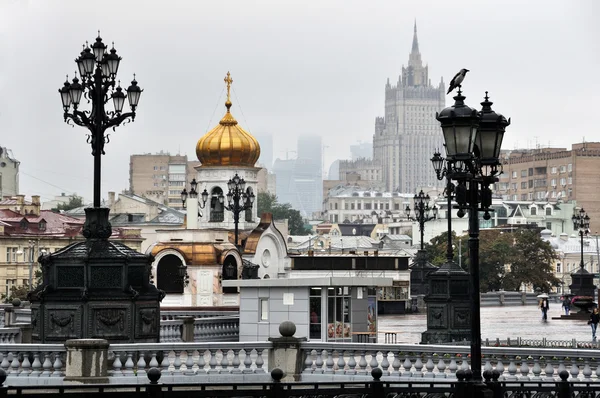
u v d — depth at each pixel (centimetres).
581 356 9131
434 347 9438
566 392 7169
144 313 9556
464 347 9362
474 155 7312
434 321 13700
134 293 9469
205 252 19825
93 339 8875
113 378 8906
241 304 12888
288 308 12575
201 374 9494
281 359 9731
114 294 9450
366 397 6600
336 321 12562
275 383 6494
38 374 8950
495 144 7306
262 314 12750
